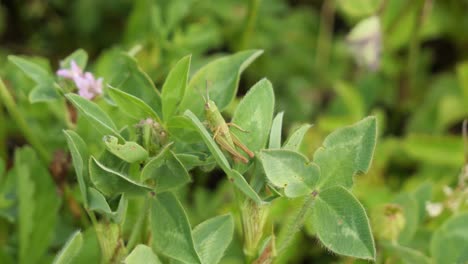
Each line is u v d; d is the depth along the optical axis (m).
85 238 0.34
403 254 0.34
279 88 0.57
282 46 0.58
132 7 0.57
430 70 0.60
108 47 0.57
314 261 0.44
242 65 0.31
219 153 0.26
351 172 0.28
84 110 0.28
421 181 0.48
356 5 0.54
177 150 0.29
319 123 0.50
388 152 0.50
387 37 0.55
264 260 0.29
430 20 0.58
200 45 0.47
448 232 0.34
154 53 0.44
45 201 0.37
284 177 0.27
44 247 0.37
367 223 0.27
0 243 0.38
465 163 0.38
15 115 0.36
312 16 0.61
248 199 0.28
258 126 0.28
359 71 0.58
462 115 0.54
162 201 0.28
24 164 0.36
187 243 0.28
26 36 0.59
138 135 0.28
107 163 0.28
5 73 0.42
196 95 0.30
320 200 0.28
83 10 0.57
